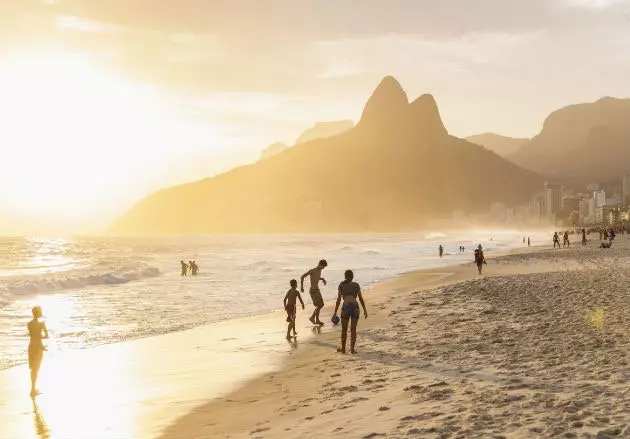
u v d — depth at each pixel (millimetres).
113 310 22891
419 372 9656
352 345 12156
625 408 6457
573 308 15664
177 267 58062
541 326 13180
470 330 13508
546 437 5672
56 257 100250
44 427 8000
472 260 56031
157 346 14594
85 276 36156
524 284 22719
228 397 9344
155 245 186125
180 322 19312
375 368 10352
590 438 5527
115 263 64500
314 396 8781
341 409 7715
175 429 7691
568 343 10992
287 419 7582
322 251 106500
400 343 12742
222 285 34562
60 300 26953
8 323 19703
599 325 12742
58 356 13555
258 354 13062
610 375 8258
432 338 12969
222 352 13516
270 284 34938
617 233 142875
